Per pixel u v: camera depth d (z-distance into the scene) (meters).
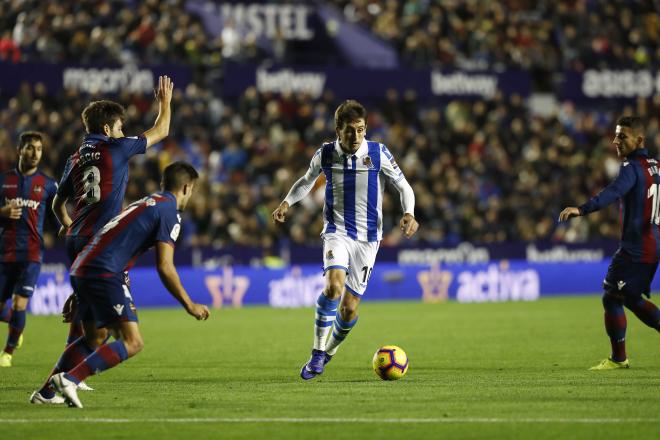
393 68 74.31
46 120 63.31
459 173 71.19
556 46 82.75
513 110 77.44
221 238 62.38
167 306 59.44
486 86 76.38
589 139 77.12
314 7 81.31
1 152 60.91
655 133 77.12
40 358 31.23
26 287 29.45
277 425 17.34
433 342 35.38
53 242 60.03
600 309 52.41
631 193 25.41
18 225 29.67
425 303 60.53
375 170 24.22
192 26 73.38
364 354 31.42
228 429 17.00
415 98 76.56
